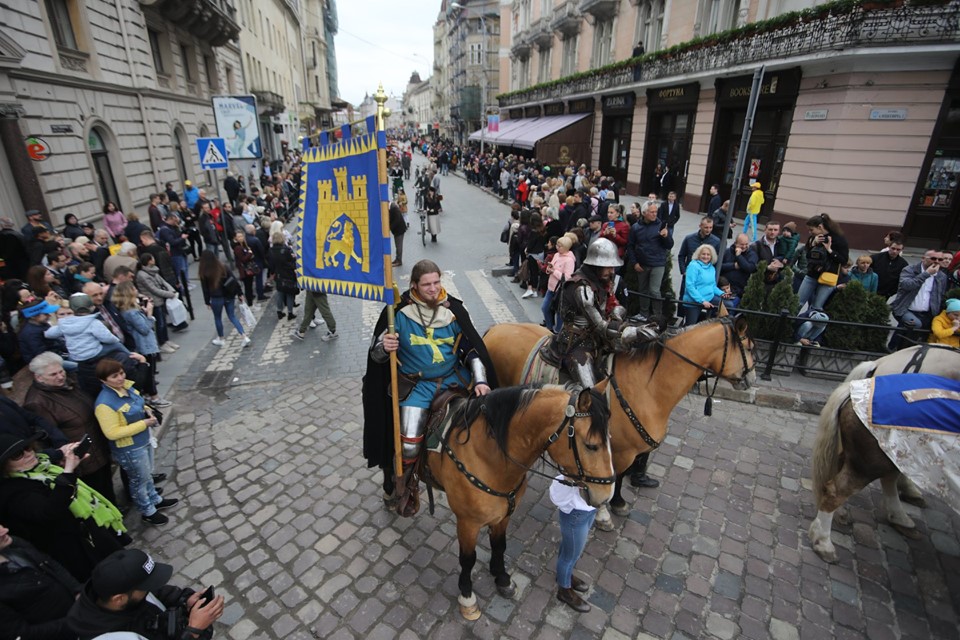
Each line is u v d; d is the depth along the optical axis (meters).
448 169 43.66
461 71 67.44
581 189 14.52
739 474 5.31
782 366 7.01
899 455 3.63
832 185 13.39
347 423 6.39
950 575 4.08
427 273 3.54
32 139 10.57
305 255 4.14
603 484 2.76
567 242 8.00
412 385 3.79
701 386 6.83
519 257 12.83
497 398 3.25
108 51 14.50
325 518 4.77
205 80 22.86
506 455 3.20
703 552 4.32
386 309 3.60
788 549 4.34
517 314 10.16
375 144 3.25
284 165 36.31
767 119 16.00
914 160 12.41
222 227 13.25
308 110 56.34
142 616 2.53
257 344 8.90
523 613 3.77
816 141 13.66
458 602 3.83
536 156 26.89
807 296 7.98
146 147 16.59
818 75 13.45
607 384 4.21
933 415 3.55
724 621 3.70
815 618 3.72
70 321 5.16
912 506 4.84
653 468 5.42
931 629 3.64
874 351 6.69
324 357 8.35
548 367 4.61
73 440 4.23
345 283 3.80
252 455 5.76
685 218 17.89
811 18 12.92
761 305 7.06
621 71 22.83
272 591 3.99
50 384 4.14
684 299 7.62
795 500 4.94
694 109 18.72
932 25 11.09
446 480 3.50
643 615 3.75
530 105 35.00
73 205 12.28
